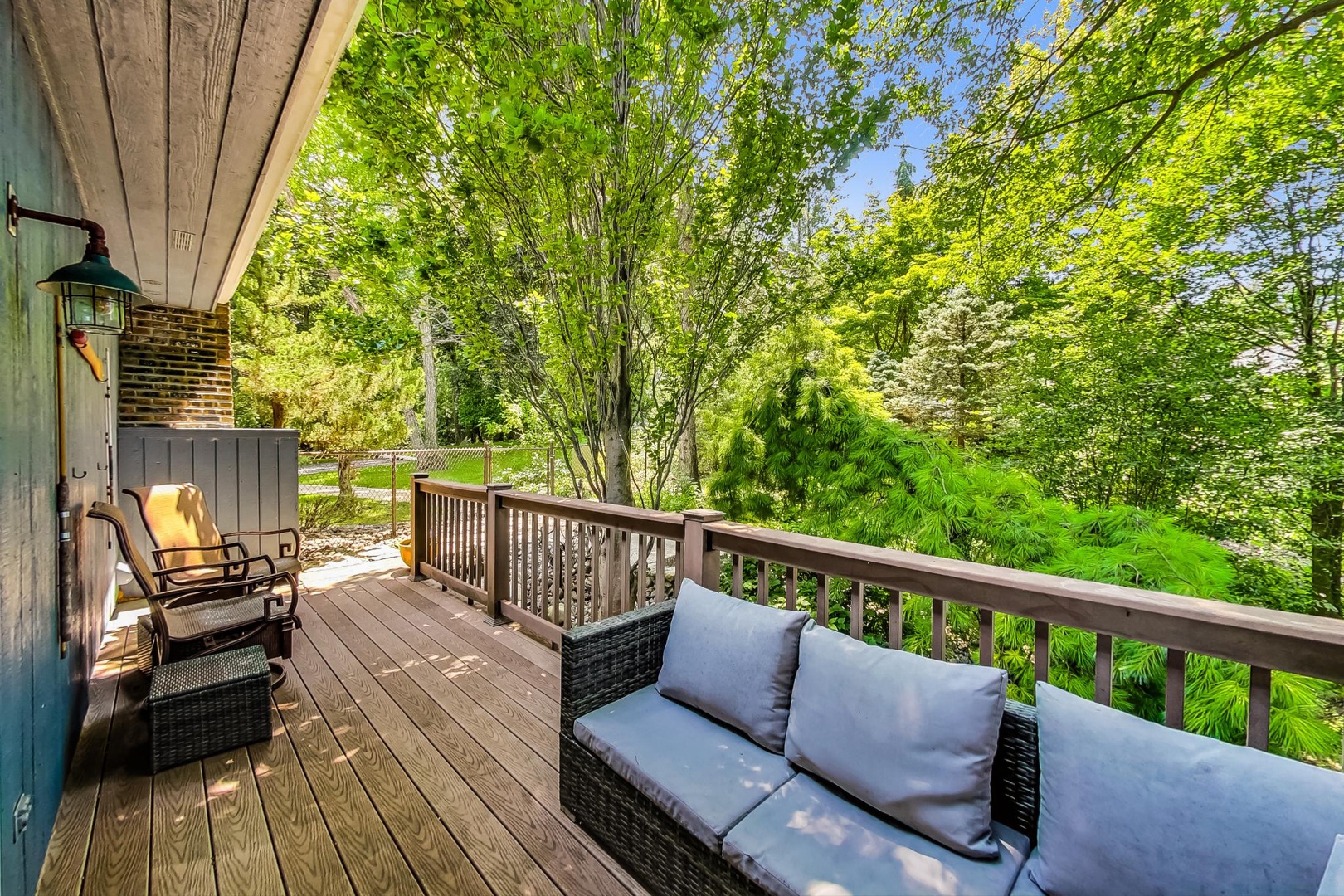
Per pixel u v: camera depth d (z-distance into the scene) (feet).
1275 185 16.88
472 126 11.01
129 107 6.05
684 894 4.56
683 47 11.46
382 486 34.81
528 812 6.14
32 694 5.07
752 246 14.16
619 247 12.53
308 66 5.36
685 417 16.02
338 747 7.42
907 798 4.13
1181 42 12.39
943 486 13.37
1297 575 15.92
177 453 15.39
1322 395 17.10
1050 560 11.52
